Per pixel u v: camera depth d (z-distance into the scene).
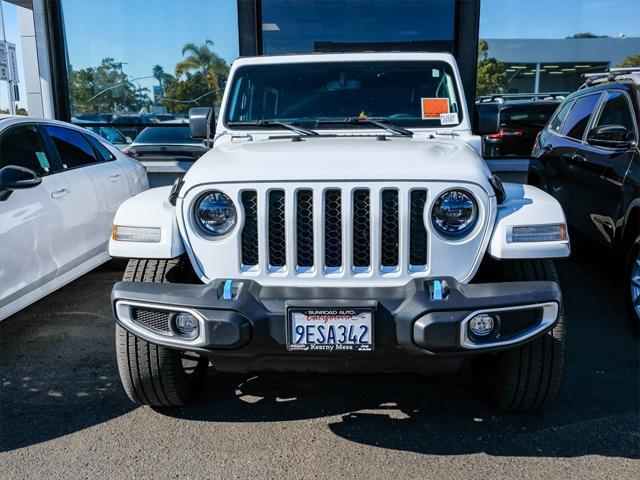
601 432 3.11
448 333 2.55
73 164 5.09
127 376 3.11
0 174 4.00
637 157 4.50
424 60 4.14
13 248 4.02
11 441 3.09
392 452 2.96
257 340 2.62
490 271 3.09
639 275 4.34
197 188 2.76
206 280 2.81
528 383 2.96
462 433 3.12
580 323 4.64
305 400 3.51
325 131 3.92
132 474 2.80
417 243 2.75
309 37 8.16
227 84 4.21
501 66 8.54
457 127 3.94
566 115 6.30
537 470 2.79
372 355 2.66
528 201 2.91
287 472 2.80
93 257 5.11
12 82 9.93
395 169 2.71
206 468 2.84
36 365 4.00
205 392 3.60
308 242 2.75
